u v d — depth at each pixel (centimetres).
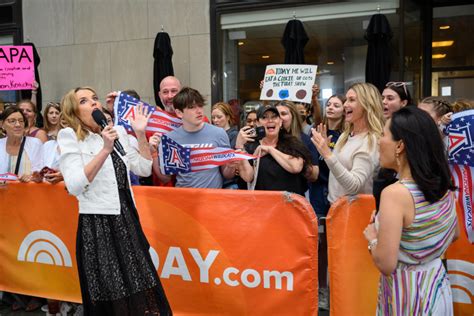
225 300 305
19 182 364
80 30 759
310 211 278
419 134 185
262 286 294
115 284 268
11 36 805
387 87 369
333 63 675
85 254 272
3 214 373
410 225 186
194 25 707
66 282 357
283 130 358
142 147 310
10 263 376
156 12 721
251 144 374
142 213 321
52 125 522
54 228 356
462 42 677
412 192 185
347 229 276
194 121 344
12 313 398
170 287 319
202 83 710
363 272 275
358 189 295
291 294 287
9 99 800
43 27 777
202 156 326
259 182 343
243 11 692
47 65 780
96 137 279
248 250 295
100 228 271
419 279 192
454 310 289
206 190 304
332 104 435
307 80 475
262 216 291
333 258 280
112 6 740
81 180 255
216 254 304
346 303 279
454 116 287
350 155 308
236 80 713
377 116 307
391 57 626
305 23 675
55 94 779
